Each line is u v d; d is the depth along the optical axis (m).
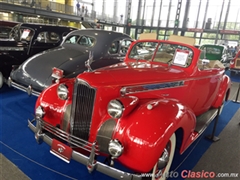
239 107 5.06
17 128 3.12
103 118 1.95
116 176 1.66
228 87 3.94
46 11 15.74
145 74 2.31
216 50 9.41
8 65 4.79
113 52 4.73
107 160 1.90
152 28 22.98
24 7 14.21
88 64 2.33
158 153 1.62
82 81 1.94
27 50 5.24
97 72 2.12
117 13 25.03
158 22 22.59
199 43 20.05
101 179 2.21
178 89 2.57
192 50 2.73
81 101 1.97
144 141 1.61
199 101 3.06
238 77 9.98
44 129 2.21
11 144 2.69
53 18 16.80
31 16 15.62
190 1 20.09
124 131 1.73
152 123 1.69
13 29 5.65
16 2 14.12
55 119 2.25
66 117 2.17
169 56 2.89
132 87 2.12
